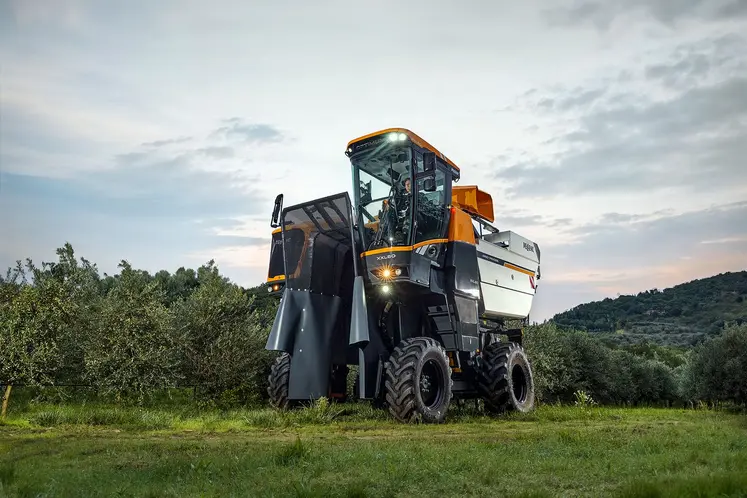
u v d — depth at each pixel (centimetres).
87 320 1107
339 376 1023
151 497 301
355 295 883
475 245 1054
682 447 490
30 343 955
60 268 1105
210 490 313
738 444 509
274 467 380
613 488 325
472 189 1170
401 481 342
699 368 1942
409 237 916
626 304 16050
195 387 1180
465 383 1077
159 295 1183
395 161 961
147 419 767
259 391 1216
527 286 1295
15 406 988
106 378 1027
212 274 1309
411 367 839
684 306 14438
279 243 1034
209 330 1198
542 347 2123
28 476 342
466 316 994
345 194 910
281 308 938
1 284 998
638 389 2791
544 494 295
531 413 1096
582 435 592
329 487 312
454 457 418
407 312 965
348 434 671
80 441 555
